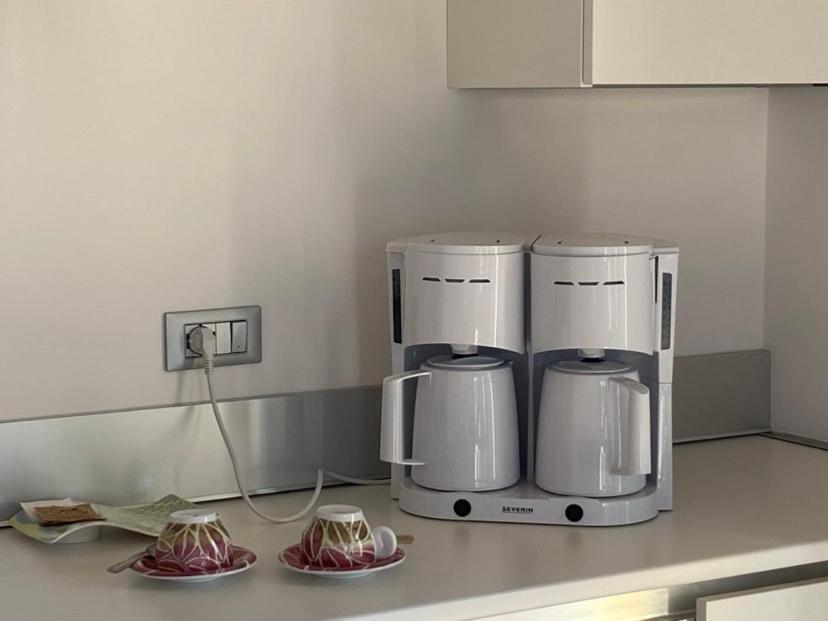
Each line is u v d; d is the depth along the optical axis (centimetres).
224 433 184
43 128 176
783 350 232
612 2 171
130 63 181
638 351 174
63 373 180
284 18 191
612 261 171
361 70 197
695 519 178
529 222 213
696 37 178
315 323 198
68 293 180
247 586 149
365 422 201
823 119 220
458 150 206
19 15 173
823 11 186
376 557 154
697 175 226
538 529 173
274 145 192
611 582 153
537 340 177
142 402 185
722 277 231
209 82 186
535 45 182
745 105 229
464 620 144
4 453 174
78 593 147
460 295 174
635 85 177
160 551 150
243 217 191
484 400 177
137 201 183
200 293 189
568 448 175
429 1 201
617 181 220
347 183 198
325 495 193
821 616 166
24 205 176
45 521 167
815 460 214
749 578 165
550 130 213
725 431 231
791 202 228
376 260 202
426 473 179
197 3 185
